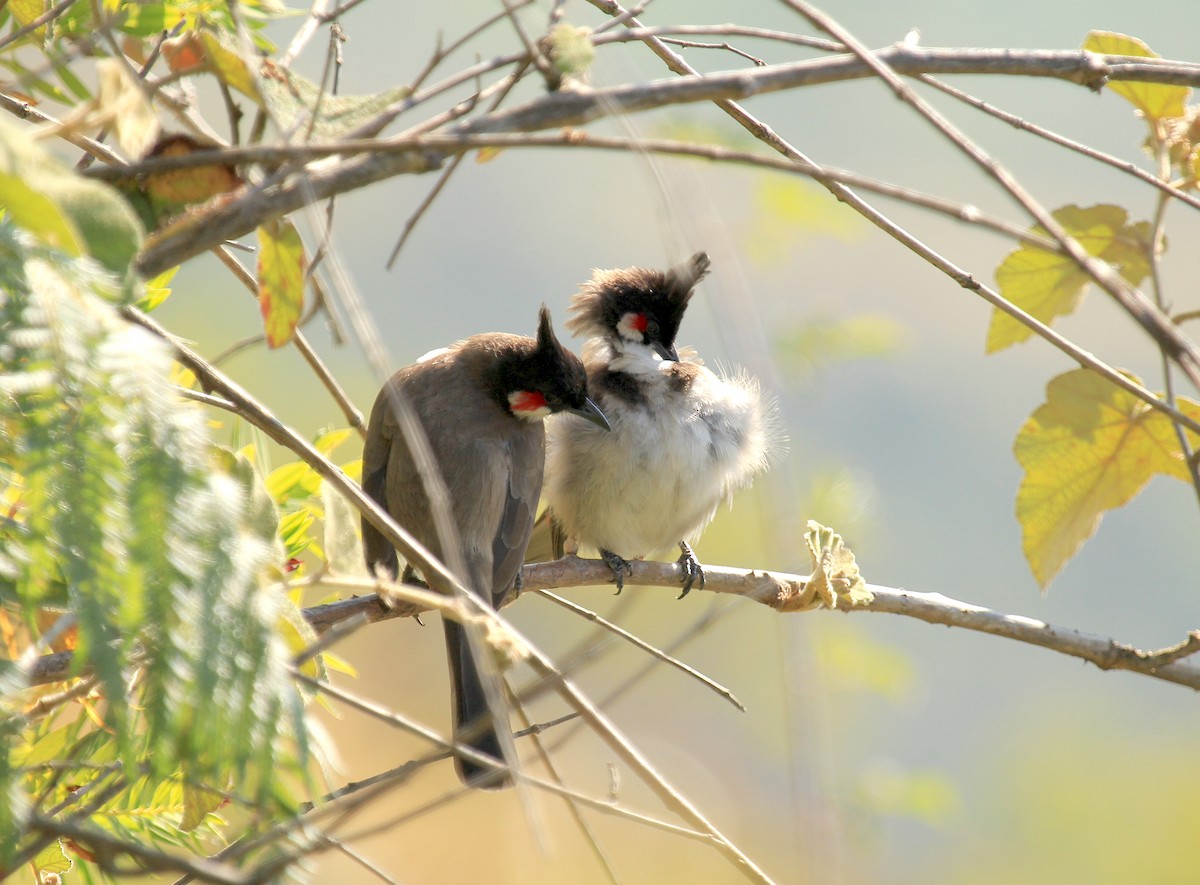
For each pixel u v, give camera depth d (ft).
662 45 18.74
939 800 36.86
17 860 11.09
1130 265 21.21
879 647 36.09
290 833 12.19
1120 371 21.35
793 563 16.55
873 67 14.35
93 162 18.37
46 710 14.76
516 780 13.57
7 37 16.69
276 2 18.61
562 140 13.53
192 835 17.46
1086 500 21.91
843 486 36.01
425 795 56.18
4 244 11.59
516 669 17.25
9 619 16.16
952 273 17.06
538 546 35.81
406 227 16.97
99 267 11.76
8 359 11.51
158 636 11.18
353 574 15.12
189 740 11.20
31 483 11.21
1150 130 20.51
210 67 15.29
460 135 14.42
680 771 57.88
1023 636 23.81
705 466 32.37
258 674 11.48
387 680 62.34
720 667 60.95
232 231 13.61
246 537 11.94
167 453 11.48
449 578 14.28
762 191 36.19
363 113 16.22
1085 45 20.92
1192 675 23.79
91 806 13.74
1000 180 13.83
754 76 15.62
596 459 31.99
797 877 14.01
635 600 61.82
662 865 56.13
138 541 11.21
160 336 14.49
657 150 13.56
